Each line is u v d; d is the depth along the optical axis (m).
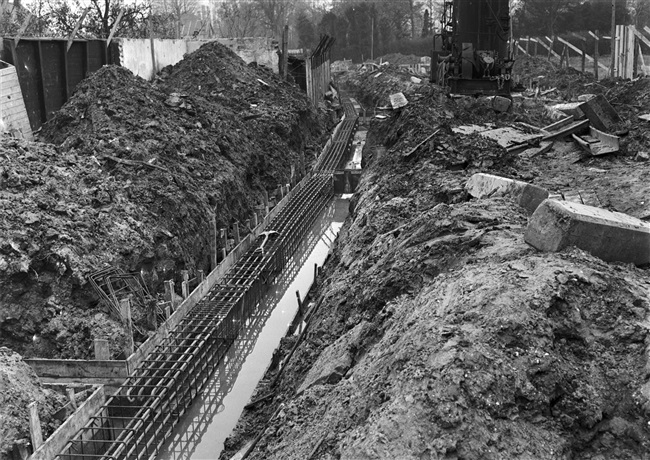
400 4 107.19
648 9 70.12
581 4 74.00
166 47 39.56
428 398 7.83
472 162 21.50
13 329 15.28
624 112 28.64
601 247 9.83
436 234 13.30
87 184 19.00
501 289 9.02
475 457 7.31
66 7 41.78
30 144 19.30
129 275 16.75
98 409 13.80
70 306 15.88
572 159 22.05
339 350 12.25
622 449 7.55
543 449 7.46
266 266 22.45
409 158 23.89
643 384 7.81
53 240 16.12
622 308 8.60
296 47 111.56
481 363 7.98
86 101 24.44
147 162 21.59
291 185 31.91
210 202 22.88
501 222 12.68
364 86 71.81
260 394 15.26
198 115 27.55
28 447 11.96
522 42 74.94
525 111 33.25
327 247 27.83
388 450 7.61
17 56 24.30
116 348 15.47
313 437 9.58
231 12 95.38
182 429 15.41
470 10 34.75
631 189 17.22
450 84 34.53
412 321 9.80
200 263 21.12
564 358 8.22
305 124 42.00
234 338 19.48
